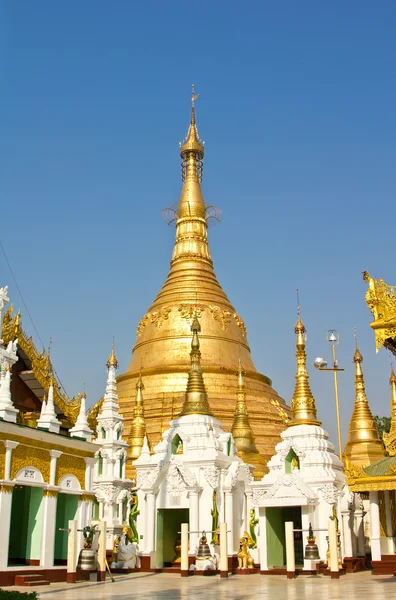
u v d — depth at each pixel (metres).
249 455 48.94
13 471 27.56
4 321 37.31
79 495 31.84
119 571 36.97
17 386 39.03
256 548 37.72
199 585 27.94
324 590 24.81
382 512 33.59
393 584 27.45
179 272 69.69
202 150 77.25
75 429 33.50
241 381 52.41
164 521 39.69
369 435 49.84
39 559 28.55
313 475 37.69
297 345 43.44
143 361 64.19
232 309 69.31
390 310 25.95
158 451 41.62
